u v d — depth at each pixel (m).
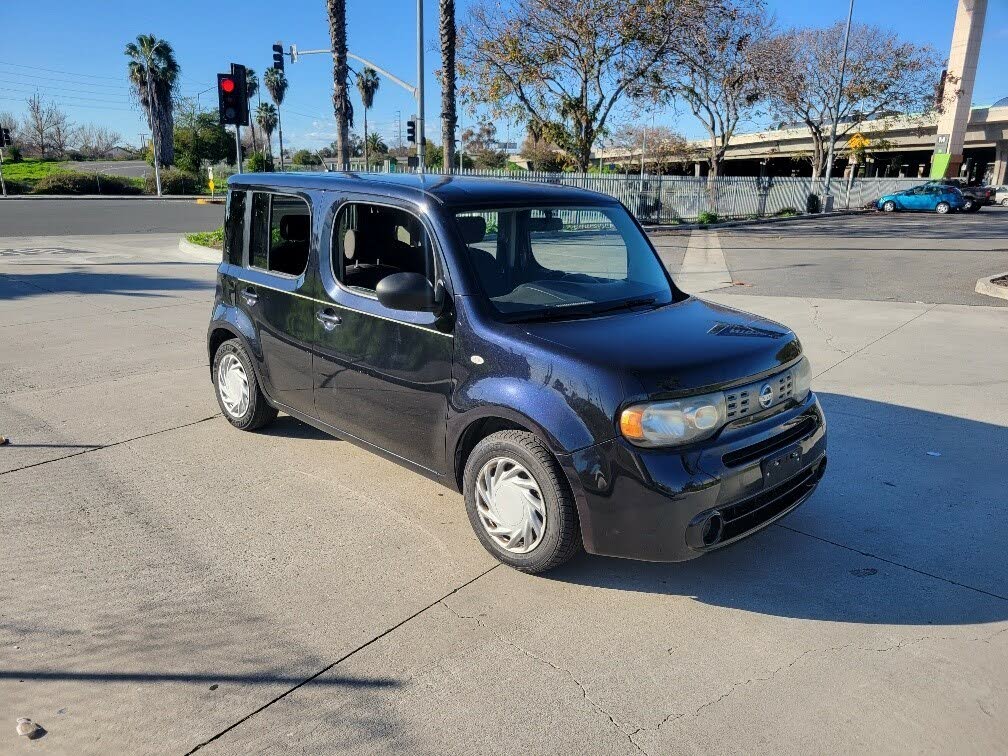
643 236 4.65
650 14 25.11
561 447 3.24
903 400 6.32
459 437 3.70
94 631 3.13
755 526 3.44
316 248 4.38
